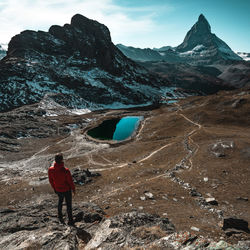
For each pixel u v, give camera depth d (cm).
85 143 8788
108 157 6706
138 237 888
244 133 7050
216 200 2955
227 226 1864
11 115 11644
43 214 1282
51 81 19150
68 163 6284
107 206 2605
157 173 4234
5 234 989
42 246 809
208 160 4781
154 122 11225
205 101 12550
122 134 10069
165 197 2992
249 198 3025
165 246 757
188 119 9962
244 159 4519
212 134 7275
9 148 7725
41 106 15112
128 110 16750
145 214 1256
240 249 632
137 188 3375
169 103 18238
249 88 13675
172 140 7481
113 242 849
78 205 1741
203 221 2125
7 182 4412
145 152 6731
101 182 3922
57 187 1062
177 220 2094
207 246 693
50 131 10500
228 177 3759
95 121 13075
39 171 5581
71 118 13438
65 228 991
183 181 3662
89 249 816
